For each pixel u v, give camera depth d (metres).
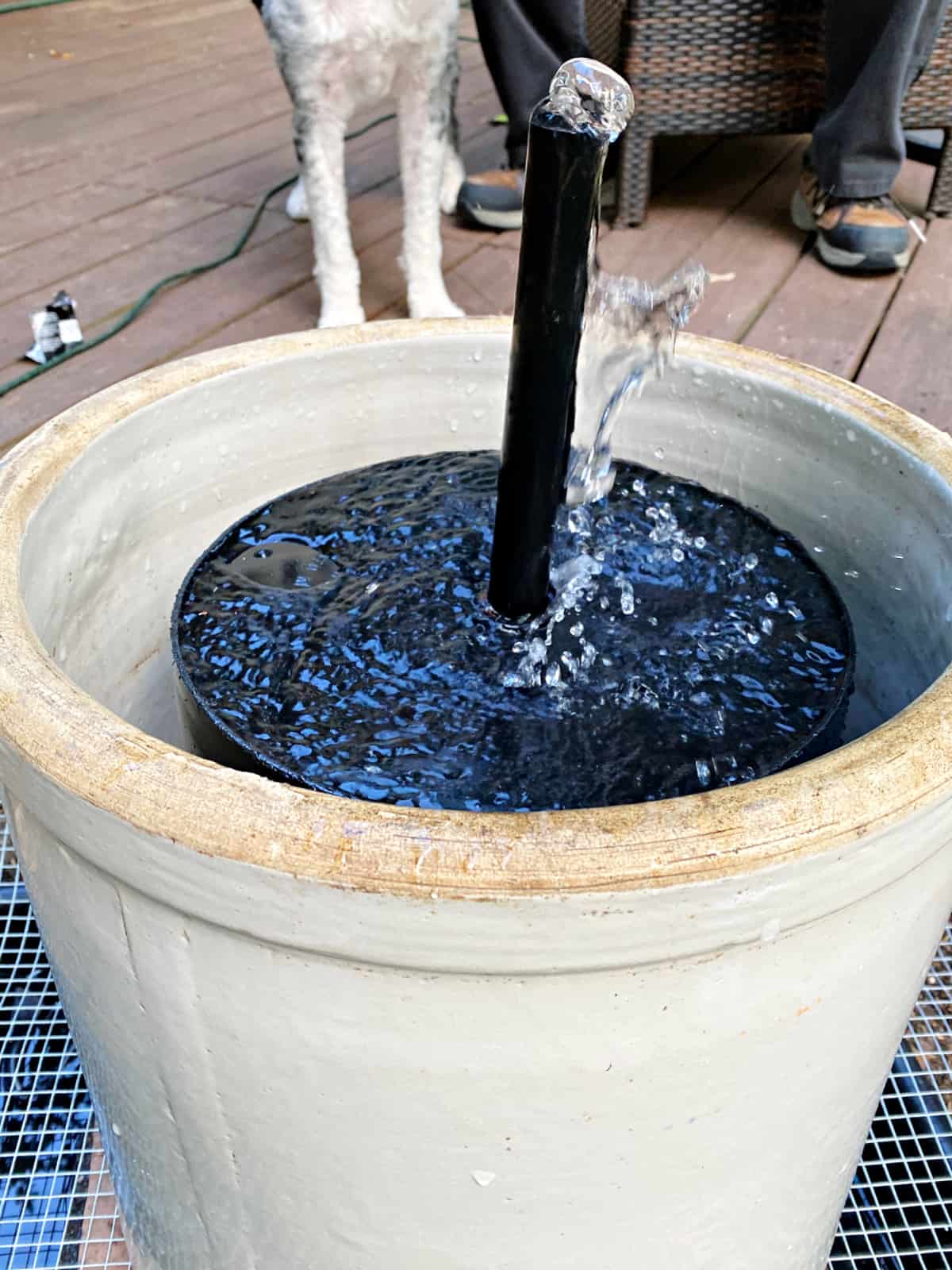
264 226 2.51
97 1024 0.62
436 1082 0.51
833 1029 0.57
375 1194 0.57
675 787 0.64
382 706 0.70
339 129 1.95
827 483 0.92
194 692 0.71
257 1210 0.63
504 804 0.62
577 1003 0.48
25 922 1.17
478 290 2.23
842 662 0.76
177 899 0.49
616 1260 0.61
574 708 0.71
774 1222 0.68
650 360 0.89
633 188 2.48
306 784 0.63
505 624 0.79
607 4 2.64
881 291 2.22
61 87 3.50
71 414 0.81
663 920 0.46
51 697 0.53
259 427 0.96
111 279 2.22
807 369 0.94
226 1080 0.56
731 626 0.80
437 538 0.89
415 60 1.92
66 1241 0.91
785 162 3.02
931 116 2.48
